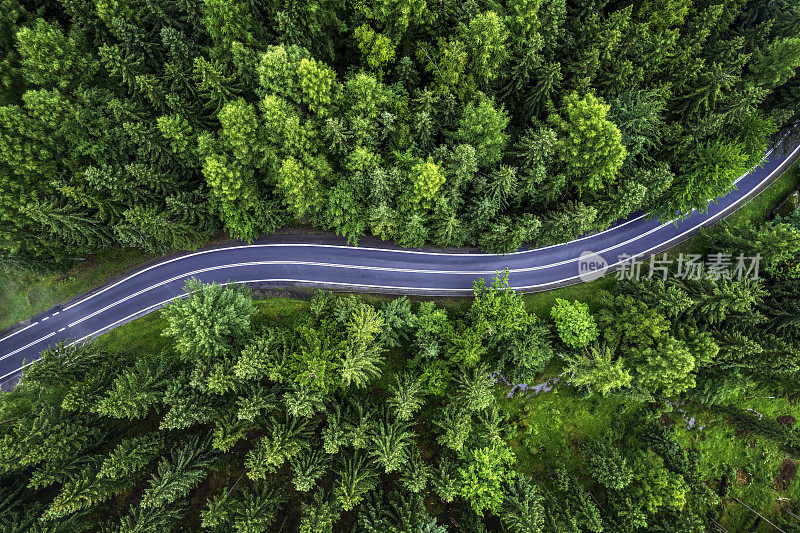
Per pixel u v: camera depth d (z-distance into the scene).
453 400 40.59
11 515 35.81
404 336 44.09
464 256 49.88
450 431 37.31
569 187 44.94
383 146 42.22
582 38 42.09
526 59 38.75
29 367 35.56
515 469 47.94
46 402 37.47
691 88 43.62
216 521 33.00
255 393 34.78
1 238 36.31
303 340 40.22
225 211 40.84
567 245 51.09
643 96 41.44
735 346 39.78
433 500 44.00
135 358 43.72
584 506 40.81
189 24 39.25
